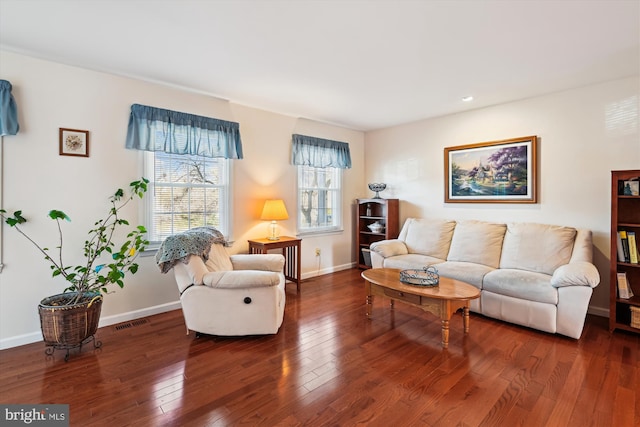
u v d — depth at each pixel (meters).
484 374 2.14
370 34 2.28
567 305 2.66
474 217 4.18
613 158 3.15
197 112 3.51
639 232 3.00
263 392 1.94
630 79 3.04
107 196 2.96
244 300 2.63
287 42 2.40
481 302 3.16
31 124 2.59
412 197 4.86
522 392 1.94
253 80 3.16
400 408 1.80
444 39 2.35
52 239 2.70
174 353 2.43
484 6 1.94
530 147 3.64
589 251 3.03
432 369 2.21
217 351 2.46
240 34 2.29
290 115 4.41
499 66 2.82
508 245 3.52
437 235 4.14
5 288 2.52
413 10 1.98
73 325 2.37
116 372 2.16
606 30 2.21
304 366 2.24
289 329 2.89
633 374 2.13
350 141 5.26
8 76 2.50
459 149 4.27
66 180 2.75
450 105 3.97
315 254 4.82
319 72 2.96
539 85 3.29
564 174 3.45
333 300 3.72
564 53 2.57
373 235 5.33
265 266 3.23
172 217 3.40
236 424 1.67
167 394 1.92
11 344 2.54
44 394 1.92
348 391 1.95
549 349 2.50
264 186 4.15
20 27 2.19
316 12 2.01
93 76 2.87
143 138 3.10
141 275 3.17
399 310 3.39
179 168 3.45
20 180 2.56
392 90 3.43
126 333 2.79
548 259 3.17
